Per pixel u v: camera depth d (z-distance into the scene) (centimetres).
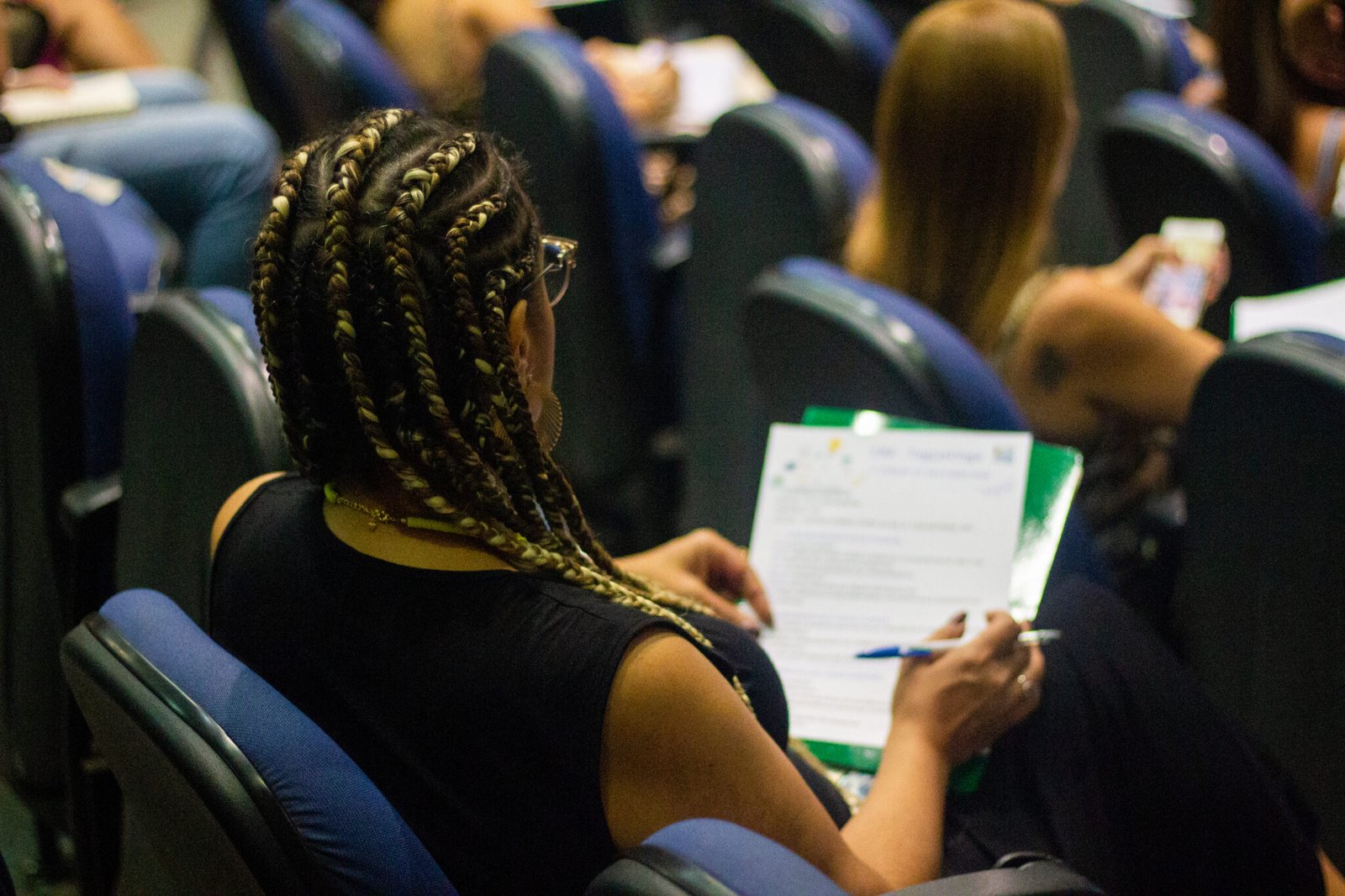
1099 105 360
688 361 291
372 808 101
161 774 103
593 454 310
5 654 209
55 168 252
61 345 187
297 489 123
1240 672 176
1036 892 98
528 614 103
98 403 195
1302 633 164
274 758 99
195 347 161
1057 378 213
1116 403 214
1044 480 156
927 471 156
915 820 125
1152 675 153
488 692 102
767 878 85
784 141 246
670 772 100
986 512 152
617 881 87
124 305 197
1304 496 157
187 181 334
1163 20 393
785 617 152
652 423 326
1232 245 264
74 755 186
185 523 172
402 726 105
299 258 104
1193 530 179
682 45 407
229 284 344
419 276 101
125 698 104
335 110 326
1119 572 231
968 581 148
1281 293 262
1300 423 154
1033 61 197
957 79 198
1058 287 210
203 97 383
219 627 119
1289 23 272
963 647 138
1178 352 209
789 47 349
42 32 353
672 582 150
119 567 189
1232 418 164
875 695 146
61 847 230
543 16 404
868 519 155
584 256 290
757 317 195
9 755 213
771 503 159
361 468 109
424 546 107
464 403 104
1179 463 242
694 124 367
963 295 211
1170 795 149
